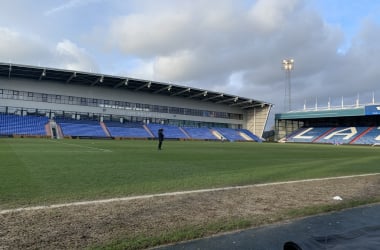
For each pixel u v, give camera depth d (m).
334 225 4.87
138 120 62.16
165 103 65.88
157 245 3.89
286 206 5.93
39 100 51.66
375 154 25.36
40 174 9.34
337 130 71.38
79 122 54.00
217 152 23.03
